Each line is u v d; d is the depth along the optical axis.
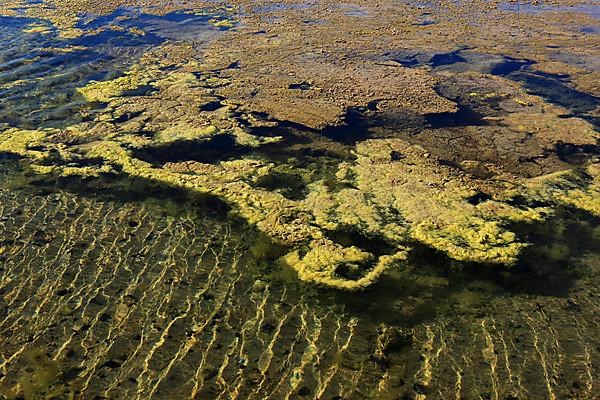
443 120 19.67
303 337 10.33
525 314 11.04
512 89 22.77
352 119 19.53
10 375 9.31
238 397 9.06
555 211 14.30
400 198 14.64
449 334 10.51
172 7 35.47
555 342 10.35
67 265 11.94
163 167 16.03
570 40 30.27
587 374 9.69
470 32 31.31
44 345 9.91
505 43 29.38
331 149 17.33
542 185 15.46
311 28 31.56
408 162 16.55
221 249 12.64
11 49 25.64
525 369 9.77
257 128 18.61
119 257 12.24
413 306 11.19
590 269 12.30
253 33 30.28
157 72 23.75
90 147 17.03
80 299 10.99
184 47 27.36
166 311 10.78
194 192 14.80
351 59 26.27
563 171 16.25
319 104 20.69
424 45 28.67
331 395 9.20
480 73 24.64
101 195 14.60
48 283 11.38
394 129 18.83
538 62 26.31
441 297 11.45
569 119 19.81
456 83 23.36
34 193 14.61
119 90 21.56
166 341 10.08
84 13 32.72
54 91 21.27
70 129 18.20
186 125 18.58
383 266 12.23
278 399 9.07
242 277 11.79
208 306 10.95
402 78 23.70
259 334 10.34
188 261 12.20
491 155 17.16
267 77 23.50
